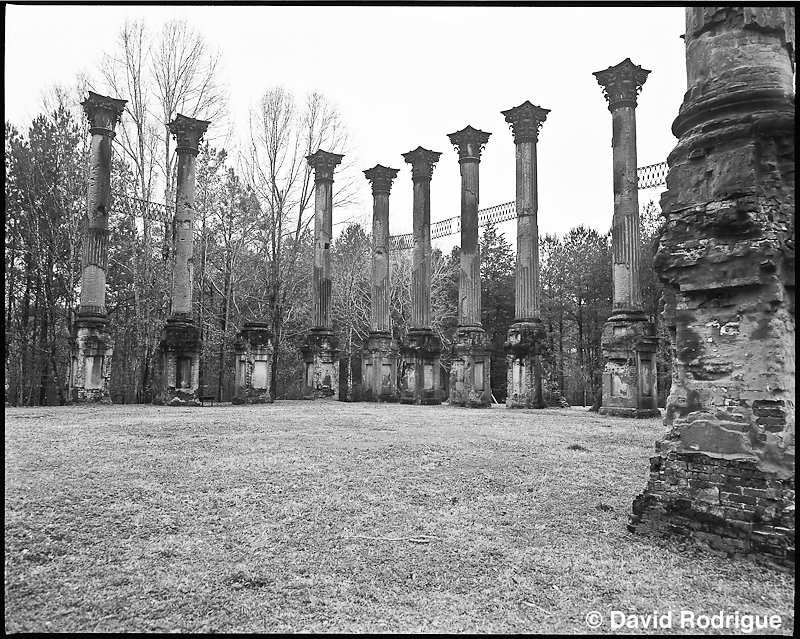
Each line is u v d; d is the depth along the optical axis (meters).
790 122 5.97
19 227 29.53
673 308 6.69
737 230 6.07
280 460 10.38
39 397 31.61
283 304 35.66
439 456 11.11
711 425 6.08
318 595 4.97
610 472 10.00
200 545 6.16
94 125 23.42
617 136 22.16
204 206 33.62
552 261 49.31
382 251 32.19
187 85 31.61
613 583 5.21
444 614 4.62
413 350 29.16
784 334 5.90
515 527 6.94
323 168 31.55
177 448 11.31
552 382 26.20
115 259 32.25
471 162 28.27
